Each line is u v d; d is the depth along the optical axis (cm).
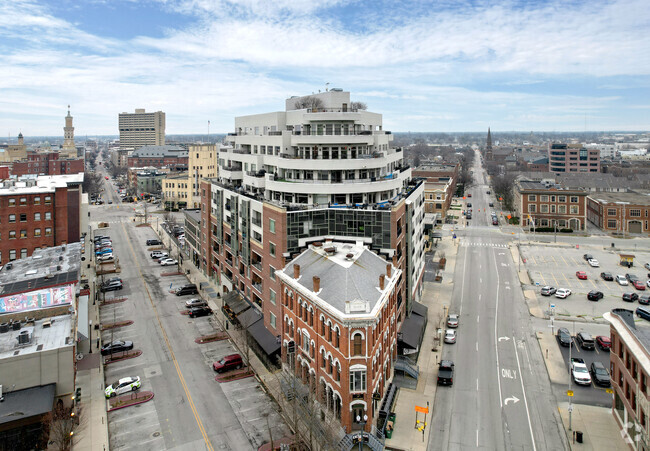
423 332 6750
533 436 4409
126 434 4456
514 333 6781
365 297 4581
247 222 6994
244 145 8594
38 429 4206
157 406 4947
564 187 16438
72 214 9700
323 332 4675
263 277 6431
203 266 9988
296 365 5238
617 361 4472
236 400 5069
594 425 4550
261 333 6212
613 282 9275
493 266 10462
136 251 12269
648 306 7838
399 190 7369
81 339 5959
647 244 12650
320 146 6638
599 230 14712
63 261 7356
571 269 10231
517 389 5250
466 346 6353
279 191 6562
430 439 4384
